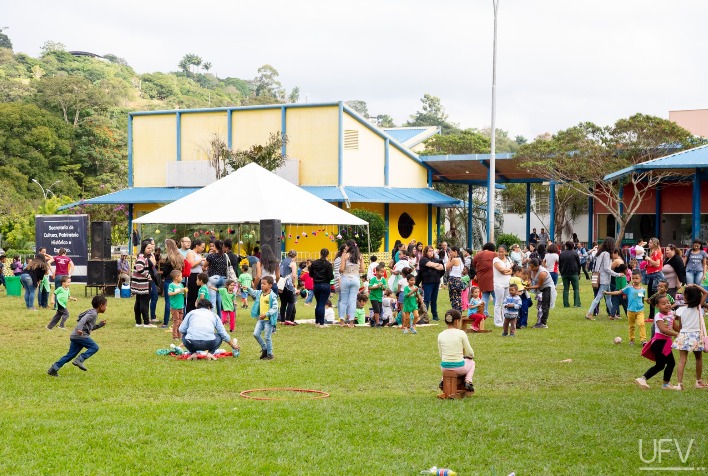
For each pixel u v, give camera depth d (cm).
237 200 2397
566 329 1873
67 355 1254
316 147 4062
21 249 5503
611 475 763
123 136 10150
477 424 930
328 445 845
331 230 3728
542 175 4306
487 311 2072
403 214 4369
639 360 1440
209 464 779
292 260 2048
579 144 4131
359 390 1167
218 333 1441
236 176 2500
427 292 2016
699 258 2358
